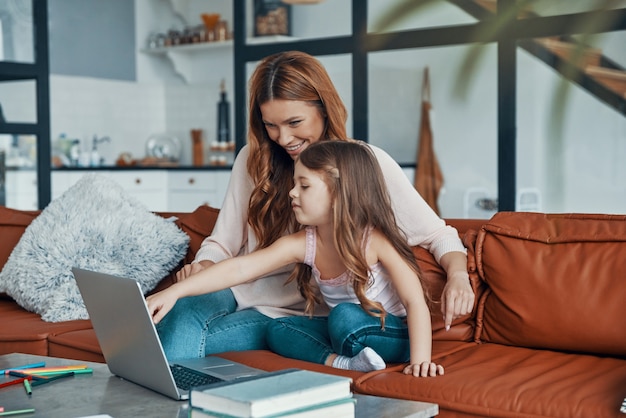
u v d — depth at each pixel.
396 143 4.64
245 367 1.68
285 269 2.23
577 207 4.07
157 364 1.46
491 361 1.85
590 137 3.99
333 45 4.68
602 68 3.92
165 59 7.52
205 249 2.28
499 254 2.08
